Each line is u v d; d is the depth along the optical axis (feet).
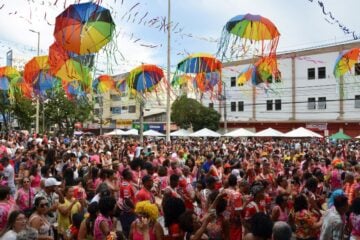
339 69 60.49
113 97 200.95
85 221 19.31
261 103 159.12
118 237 19.12
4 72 71.15
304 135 109.29
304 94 149.79
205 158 49.83
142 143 79.77
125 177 25.64
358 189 30.55
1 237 17.87
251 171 36.35
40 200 21.07
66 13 31.35
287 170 42.50
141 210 18.11
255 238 14.64
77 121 158.92
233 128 166.20
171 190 26.27
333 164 44.50
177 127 181.98
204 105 170.09
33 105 143.33
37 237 18.70
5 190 22.00
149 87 56.75
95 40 31.60
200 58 52.31
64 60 38.88
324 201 31.17
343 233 21.50
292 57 152.05
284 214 24.73
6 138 86.22
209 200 23.41
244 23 39.83
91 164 40.06
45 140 75.41
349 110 139.85
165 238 18.20
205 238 19.21
